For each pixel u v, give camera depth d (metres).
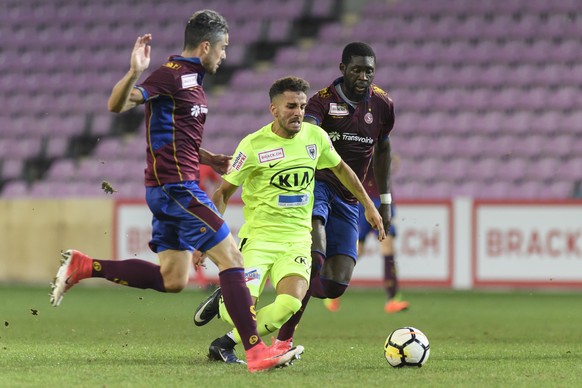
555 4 86.25
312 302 55.91
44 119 86.19
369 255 61.12
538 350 29.77
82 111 86.44
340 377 21.64
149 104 22.16
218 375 21.67
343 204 27.23
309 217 24.88
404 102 81.50
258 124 83.31
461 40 85.50
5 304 50.59
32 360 25.12
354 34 88.19
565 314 46.62
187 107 22.08
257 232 24.62
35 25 93.31
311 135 24.86
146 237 63.38
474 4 87.50
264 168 24.31
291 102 23.72
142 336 33.97
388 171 29.11
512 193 74.62
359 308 50.53
